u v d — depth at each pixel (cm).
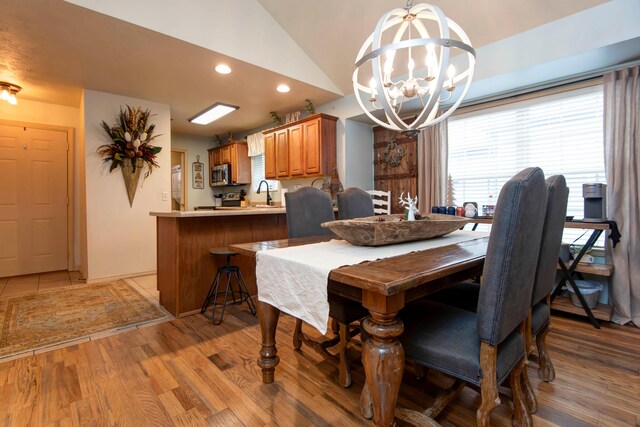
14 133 413
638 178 247
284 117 512
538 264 138
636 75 248
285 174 474
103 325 252
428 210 384
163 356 203
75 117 453
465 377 109
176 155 673
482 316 105
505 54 283
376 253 150
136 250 414
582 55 249
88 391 165
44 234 436
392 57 173
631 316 252
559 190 142
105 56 299
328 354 181
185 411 150
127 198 406
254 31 324
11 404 155
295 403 157
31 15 235
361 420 145
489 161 350
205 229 289
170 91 393
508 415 149
